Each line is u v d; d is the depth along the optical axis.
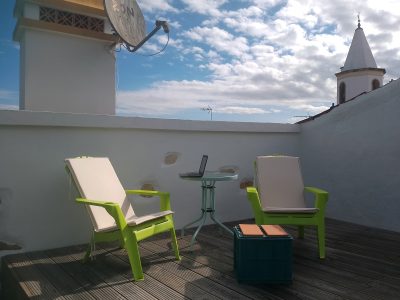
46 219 3.79
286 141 5.89
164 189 4.62
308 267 3.23
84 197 3.24
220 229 4.35
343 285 2.80
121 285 2.79
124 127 4.20
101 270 3.14
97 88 6.01
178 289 2.70
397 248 3.87
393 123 4.70
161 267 3.20
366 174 5.05
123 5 5.29
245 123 5.30
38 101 5.50
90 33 5.79
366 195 5.06
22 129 3.64
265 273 2.79
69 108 5.76
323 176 5.69
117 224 2.92
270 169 4.41
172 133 4.66
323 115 5.64
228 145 5.21
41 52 5.53
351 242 4.13
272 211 3.60
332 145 5.53
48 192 3.80
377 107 4.89
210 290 2.68
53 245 3.84
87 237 4.05
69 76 5.75
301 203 4.21
